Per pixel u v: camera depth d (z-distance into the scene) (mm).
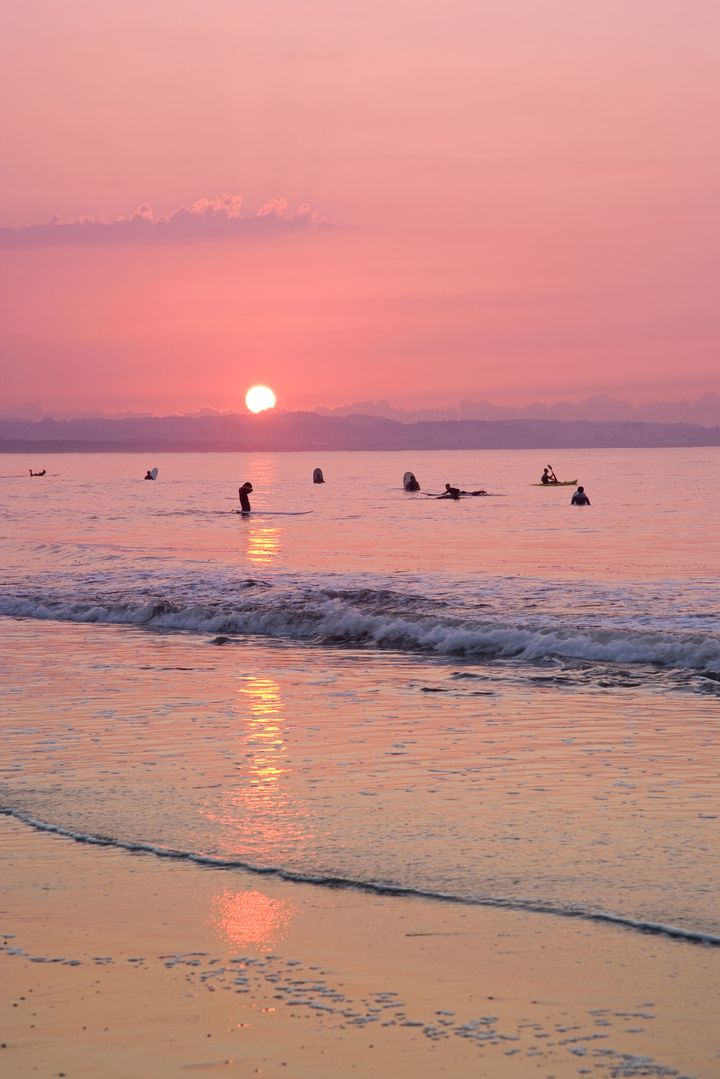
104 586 38469
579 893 9922
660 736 16672
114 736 17078
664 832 11781
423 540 58719
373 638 27938
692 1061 6902
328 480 179875
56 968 8500
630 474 189125
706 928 9008
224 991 8047
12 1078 6871
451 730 17297
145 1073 6902
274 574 41438
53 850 11516
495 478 180125
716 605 31859
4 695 20766
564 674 22438
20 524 75688
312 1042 7262
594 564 44781
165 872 10750
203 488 148750
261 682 22047
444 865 10805
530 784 13953
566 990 7941
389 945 8852
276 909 9695
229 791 13766
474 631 26781
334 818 12516
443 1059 7004
